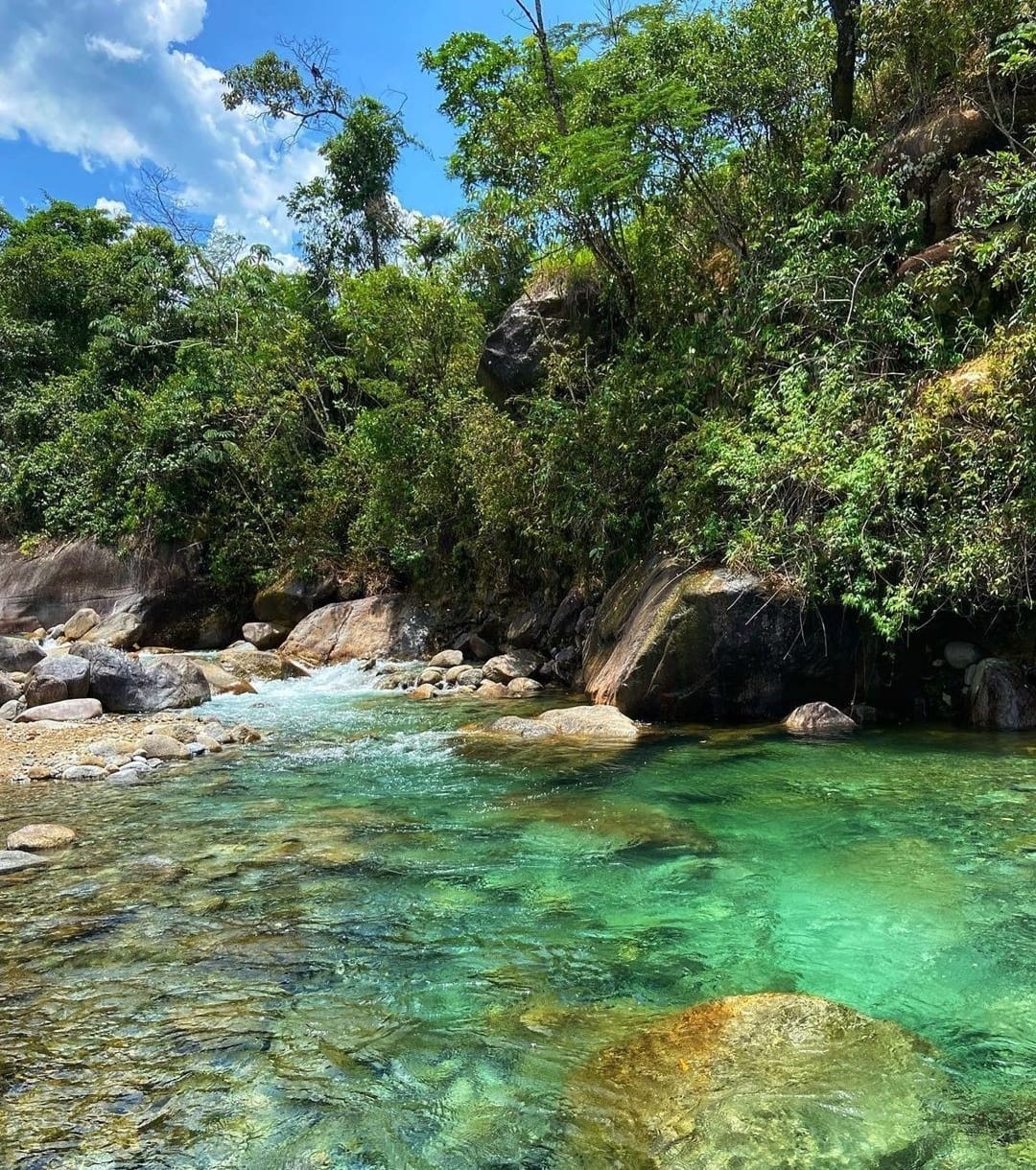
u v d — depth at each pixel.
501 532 14.06
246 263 24.55
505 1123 2.70
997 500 7.38
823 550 8.08
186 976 3.76
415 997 3.53
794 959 3.74
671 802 6.05
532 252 16.44
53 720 10.27
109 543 20.69
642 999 3.45
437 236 21.59
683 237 12.56
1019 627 8.19
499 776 7.09
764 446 9.15
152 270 25.70
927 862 4.73
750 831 5.36
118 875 5.04
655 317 12.76
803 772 6.65
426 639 15.18
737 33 11.02
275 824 5.98
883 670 8.55
